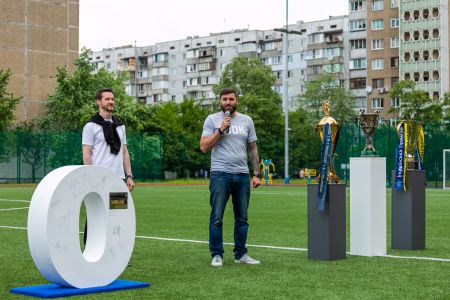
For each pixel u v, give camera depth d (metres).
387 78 92.75
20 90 62.56
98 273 7.11
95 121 8.66
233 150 8.96
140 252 10.28
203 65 113.19
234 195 9.06
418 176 10.70
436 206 22.44
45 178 6.93
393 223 10.75
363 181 9.88
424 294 6.82
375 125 10.02
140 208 21.73
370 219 9.83
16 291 6.95
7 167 50.50
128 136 54.16
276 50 107.25
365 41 96.19
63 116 59.31
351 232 10.01
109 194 7.27
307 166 62.03
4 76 54.03
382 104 92.88
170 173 67.50
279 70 107.06
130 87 121.75
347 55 98.75
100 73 61.78
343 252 9.47
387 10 92.69
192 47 115.50
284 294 6.82
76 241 6.95
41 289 6.98
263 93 75.25
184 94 116.00
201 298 6.62
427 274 8.09
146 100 120.88
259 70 75.50
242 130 9.03
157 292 6.93
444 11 87.31
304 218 17.34
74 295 6.78
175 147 67.00
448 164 43.06
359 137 43.50
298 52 105.56
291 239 12.27
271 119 74.69
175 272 8.27
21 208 21.83
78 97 59.28
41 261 6.83
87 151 8.58
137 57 121.94
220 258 8.85
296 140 70.50
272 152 63.38
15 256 9.74
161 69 117.75
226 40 111.69
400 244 10.68
